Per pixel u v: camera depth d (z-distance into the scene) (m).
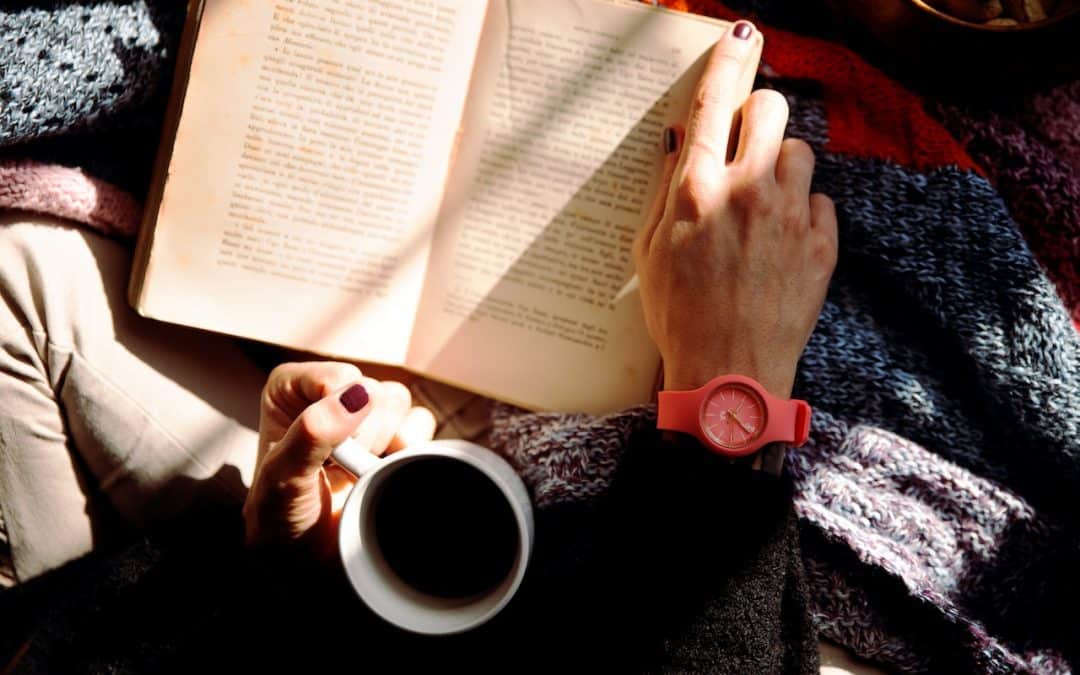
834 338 0.92
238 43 0.85
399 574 0.83
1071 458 0.90
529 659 0.86
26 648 0.89
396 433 0.87
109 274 0.89
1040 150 0.92
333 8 0.85
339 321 0.87
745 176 0.84
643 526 0.83
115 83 0.87
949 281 0.90
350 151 0.86
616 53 0.85
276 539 0.82
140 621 0.85
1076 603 0.91
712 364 0.84
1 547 0.91
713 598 0.82
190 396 0.90
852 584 0.91
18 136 0.86
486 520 0.85
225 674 0.84
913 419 0.92
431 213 0.86
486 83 0.85
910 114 0.91
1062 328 0.90
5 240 0.88
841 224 0.91
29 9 0.85
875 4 0.87
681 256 0.84
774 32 0.92
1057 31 0.84
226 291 0.87
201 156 0.86
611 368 0.87
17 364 0.88
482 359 0.87
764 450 0.84
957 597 0.92
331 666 0.85
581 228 0.86
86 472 0.91
